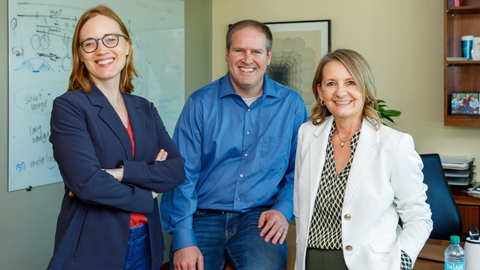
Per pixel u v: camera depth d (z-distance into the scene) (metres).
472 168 4.02
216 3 5.03
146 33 4.12
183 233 2.33
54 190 3.42
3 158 3.05
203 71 4.94
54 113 1.86
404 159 1.78
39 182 3.28
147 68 4.16
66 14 3.40
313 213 1.92
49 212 3.38
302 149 2.04
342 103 1.86
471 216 3.54
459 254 1.91
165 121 4.41
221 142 2.47
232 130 2.48
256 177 2.46
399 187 1.81
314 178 1.92
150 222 2.00
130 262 1.95
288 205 2.43
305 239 1.90
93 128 1.87
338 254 1.83
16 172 3.11
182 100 4.61
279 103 2.52
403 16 4.29
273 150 2.48
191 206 2.39
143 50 4.10
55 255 1.80
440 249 2.33
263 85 2.53
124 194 1.85
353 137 1.90
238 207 2.44
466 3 3.96
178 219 2.37
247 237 2.28
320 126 2.03
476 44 3.81
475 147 4.10
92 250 1.85
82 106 1.86
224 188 2.46
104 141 1.89
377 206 1.78
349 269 1.79
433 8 4.18
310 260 1.89
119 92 2.09
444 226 2.96
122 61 1.99
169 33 4.40
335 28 4.56
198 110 2.50
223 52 5.03
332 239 1.85
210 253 2.33
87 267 1.84
